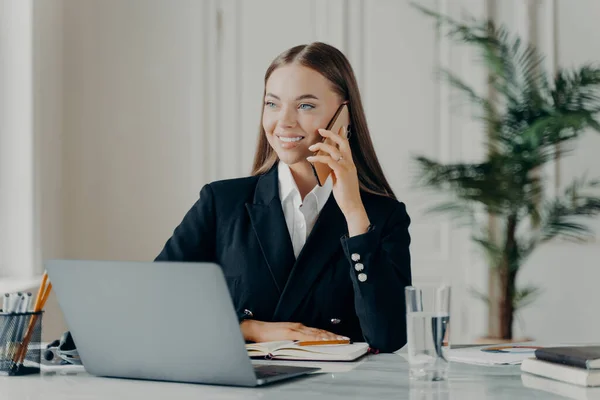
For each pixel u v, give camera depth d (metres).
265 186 2.05
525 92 3.91
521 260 3.96
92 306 1.37
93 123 4.37
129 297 1.33
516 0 4.36
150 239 4.38
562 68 4.36
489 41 3.95
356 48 4.41
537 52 4.36
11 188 3.69
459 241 4.35
